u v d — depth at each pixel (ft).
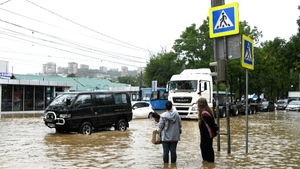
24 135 44.86
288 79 209.87
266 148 34.06
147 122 69.41
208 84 80.23
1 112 107.86
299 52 97.96
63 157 28.25
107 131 50.52
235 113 101.19
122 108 51.42
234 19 29.78
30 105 116.47
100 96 48.52
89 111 46.39
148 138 42.04
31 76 167.02
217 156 28.76
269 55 143.84
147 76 191.83
